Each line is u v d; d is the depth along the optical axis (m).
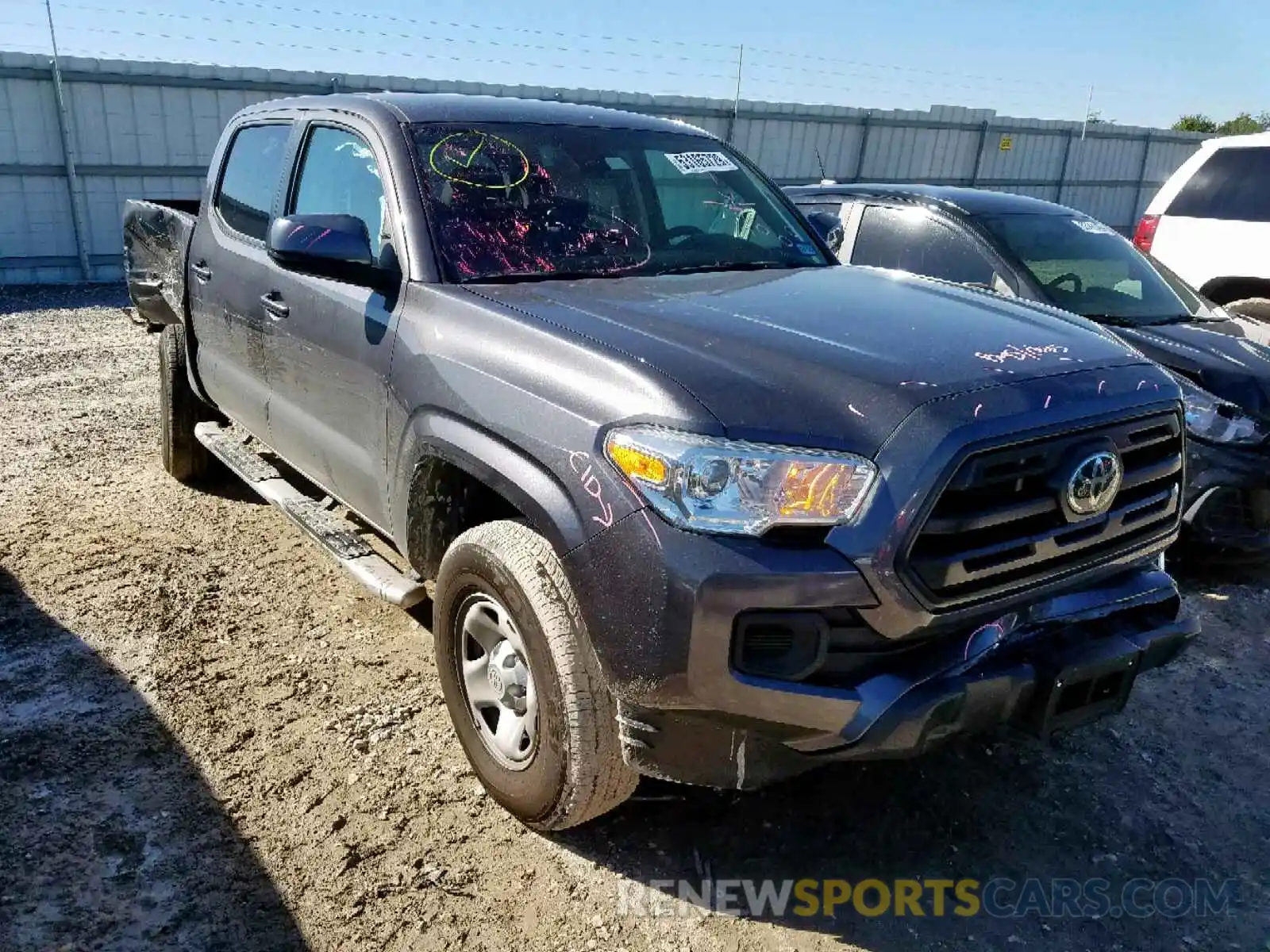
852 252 5.89
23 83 12.73
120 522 4.88
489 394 2.61
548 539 2.38
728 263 3.54
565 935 2.44
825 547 2.14
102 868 2.59
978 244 5.38
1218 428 4.37
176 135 14.01
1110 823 2.95
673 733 2.30
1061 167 22.77
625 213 3.53
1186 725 3.49
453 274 3.05
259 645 3.75
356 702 3.39
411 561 3.12
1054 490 2.33
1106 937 2.52
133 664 3.58
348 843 2.71
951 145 21.17
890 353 2.45
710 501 2.14
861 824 2.90
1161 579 2.75
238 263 4.11
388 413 3.06
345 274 3.12
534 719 2.59
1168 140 23.95
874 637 2.21
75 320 10.62
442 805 2.89
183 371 5.05
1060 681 2.40
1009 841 2.86
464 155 3.38
